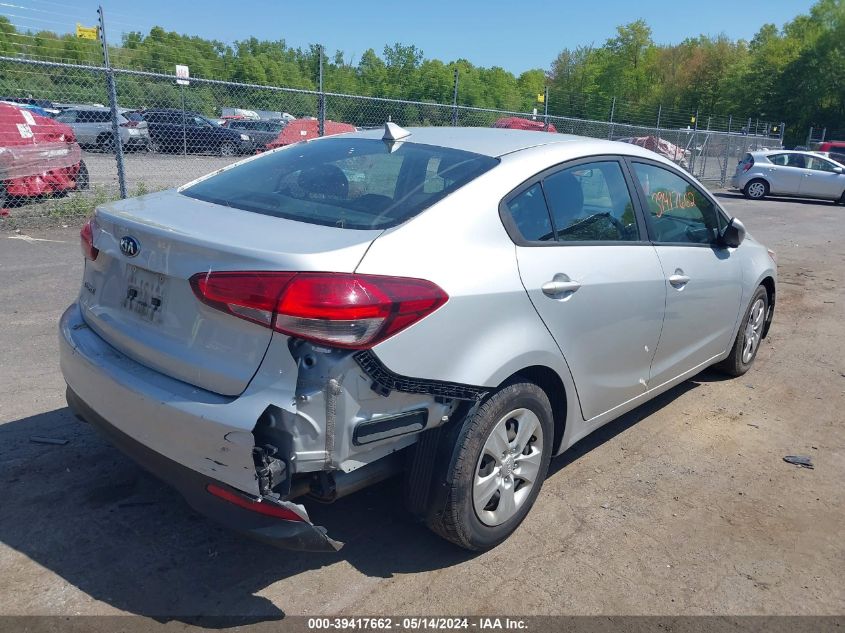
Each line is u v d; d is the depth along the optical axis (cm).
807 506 355
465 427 269
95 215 296
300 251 232
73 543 288
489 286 269
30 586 262
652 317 368
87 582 266
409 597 271
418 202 277
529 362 286
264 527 230
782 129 3062
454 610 265
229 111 1516
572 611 268
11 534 291
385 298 232
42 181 980
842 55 5103
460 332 258
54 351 490
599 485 365
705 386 517
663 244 382
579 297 312
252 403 226
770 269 518
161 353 250
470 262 268
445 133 357
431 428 263
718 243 440
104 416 266
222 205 294
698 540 320
